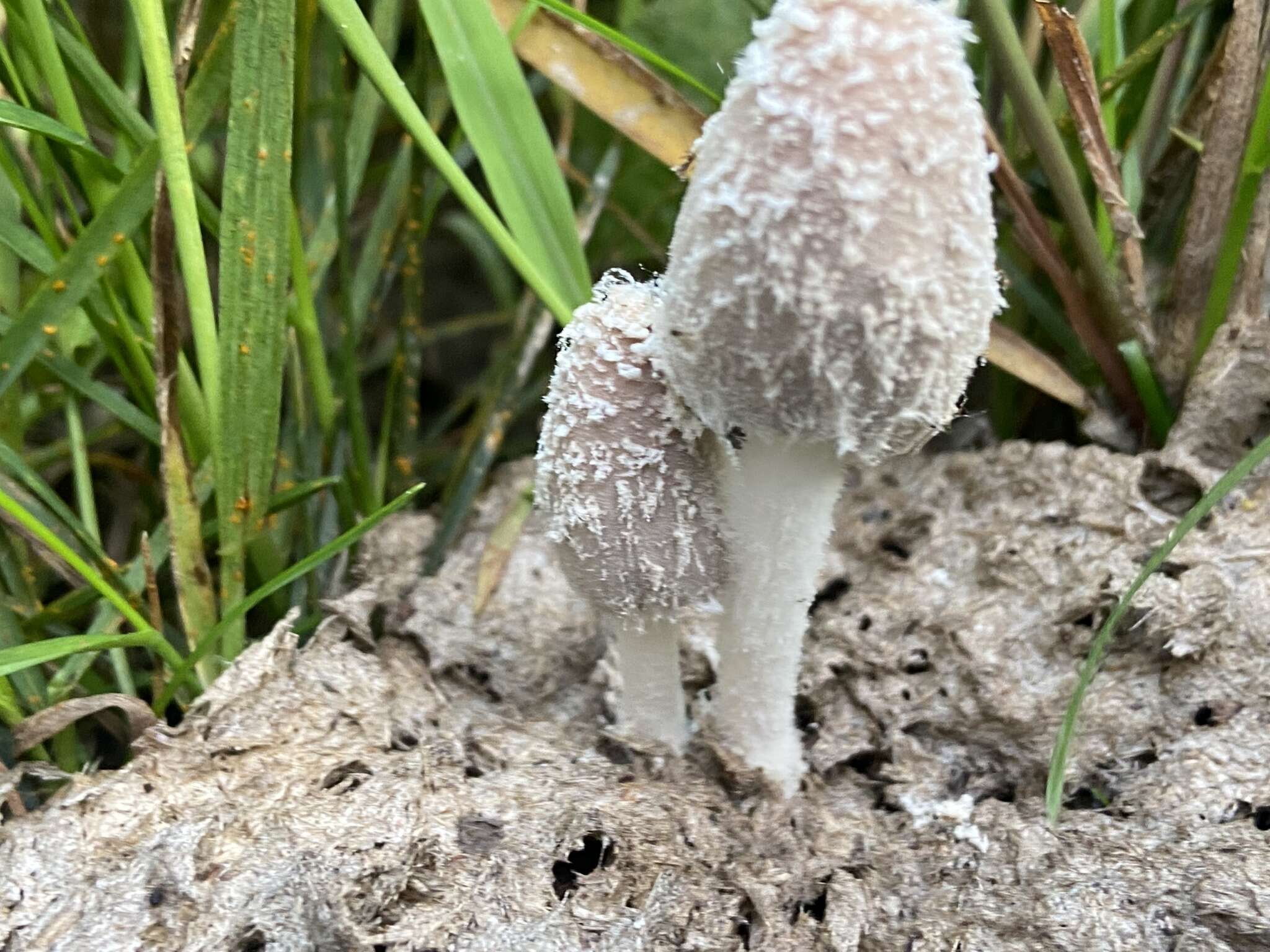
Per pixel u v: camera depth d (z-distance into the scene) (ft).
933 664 0.23
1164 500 0.24
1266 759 0.20
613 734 0.21
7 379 0.21
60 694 0.21
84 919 0.17
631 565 0.19
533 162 0.23
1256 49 0.23
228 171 0.19
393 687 0.22
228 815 0.18
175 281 0.21
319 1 0.22
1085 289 0.25
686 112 0.25
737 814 0.20
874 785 0.22
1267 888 0.18
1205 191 0.24
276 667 0.21
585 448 0.18
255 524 0.22
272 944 0.17
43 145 0.22
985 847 0.20
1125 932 0.18
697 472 0.19
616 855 0.19
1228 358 0.24
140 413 0.24
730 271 0.15
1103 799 0.20
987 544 0.24
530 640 0.25
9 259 0.24
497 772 0.20
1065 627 0.23
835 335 0.15
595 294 0.19
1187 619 0.21
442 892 0.18
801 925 0.19
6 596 0.21
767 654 0.20
